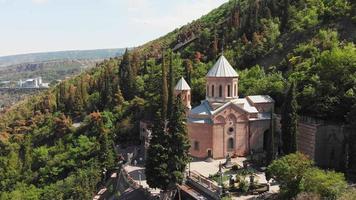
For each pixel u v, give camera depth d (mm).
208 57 134750
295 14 124938
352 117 65562
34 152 118438
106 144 92812
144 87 130625
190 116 82125
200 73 120562
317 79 81438
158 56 161375
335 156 72375
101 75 158750
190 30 172750
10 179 110562
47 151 116625
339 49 86562
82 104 143125
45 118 145375
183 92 90812
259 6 144000
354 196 47000
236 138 81625
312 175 51562
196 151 81062
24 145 126750
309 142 74562
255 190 61656
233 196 60656
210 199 60750
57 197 88438
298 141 77812
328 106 74000
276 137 80938
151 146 64250
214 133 79625
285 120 71188
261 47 121188
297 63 98188
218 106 80875
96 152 102500
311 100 77625
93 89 156625
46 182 103125
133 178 77500
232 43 134125
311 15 118000
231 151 81688
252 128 82875
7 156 123688
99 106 138250
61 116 132375
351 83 75375
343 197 47031
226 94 81438
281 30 125312
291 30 120312
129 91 132625
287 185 54438
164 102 100375
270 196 59406
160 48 175500
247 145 82875
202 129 80000
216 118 79438
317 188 50031
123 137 112875
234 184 63281
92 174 88812
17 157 123500
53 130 128250
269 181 65312
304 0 131250
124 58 144250
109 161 91688
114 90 135250
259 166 74875
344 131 69250
